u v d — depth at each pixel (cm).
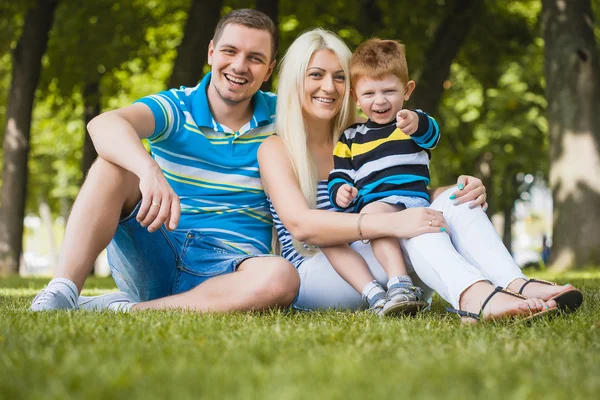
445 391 146
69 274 335
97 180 336
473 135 2109
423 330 258
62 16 1477
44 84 1642
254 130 390
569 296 305
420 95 1386
